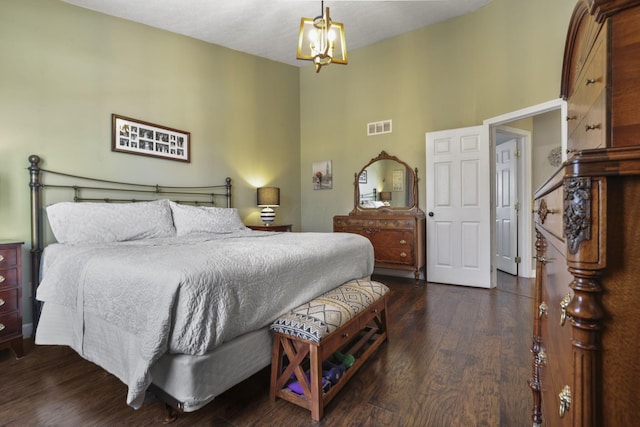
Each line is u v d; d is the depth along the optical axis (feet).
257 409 4.59
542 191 3.11
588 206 1.59
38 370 5.76
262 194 13.37
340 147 14.93
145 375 3.80
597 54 3.26
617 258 1.55
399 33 12.92
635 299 1.52
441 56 12.12
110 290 4.65
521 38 9.68
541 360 3.62
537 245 3.92
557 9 8.64
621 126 2.12
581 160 1.62
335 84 15.03
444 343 6.70
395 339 6.92
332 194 15.23
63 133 8.32
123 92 9.61
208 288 4.01
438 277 12.00
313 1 10.14
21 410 4.55
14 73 7.54
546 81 8.94
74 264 5.57
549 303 3.01
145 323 4.02
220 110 12.59
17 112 7.57
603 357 1.58
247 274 4.60
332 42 7.27
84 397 4.88
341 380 4.96
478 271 11.23
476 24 11.23
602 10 2.23
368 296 6.05
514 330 7.34
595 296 1.60
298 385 4.80
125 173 9.62
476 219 11.21
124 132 9.55
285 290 5.27
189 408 3.83
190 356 3.89
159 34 10.63
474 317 8.24
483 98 11.05
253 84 13.93
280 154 15.12
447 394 4.88
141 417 4.40
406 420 4.30
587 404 1.59
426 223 12.40
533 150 12.82
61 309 5.85
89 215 7.44
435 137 11.95
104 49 9.20
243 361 4.53
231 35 11.91
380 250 12.28
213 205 12.26
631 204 1.53
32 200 7.65
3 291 6.10
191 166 11.51
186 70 11.42
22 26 7.66
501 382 5.18
